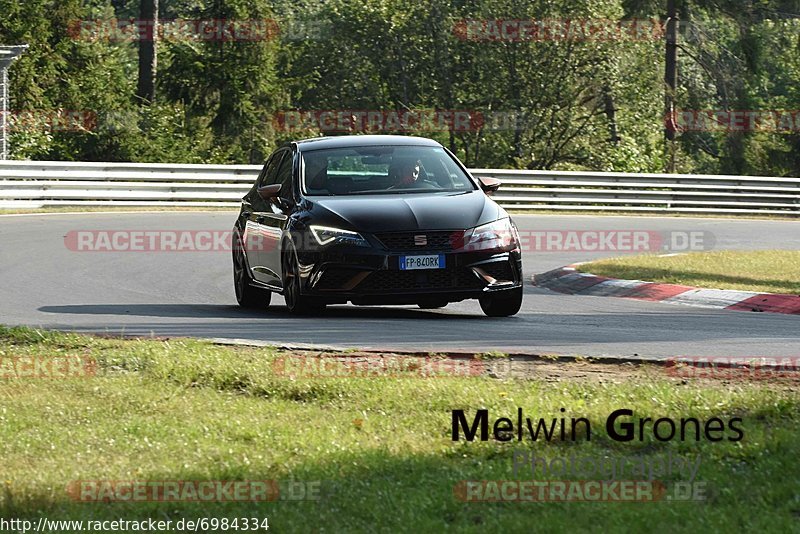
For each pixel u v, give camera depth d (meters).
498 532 16.64
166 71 179.25
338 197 41.50
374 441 22.30
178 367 28.86
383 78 198.62
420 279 38.88
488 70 184.88
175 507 18.47
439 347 33.12
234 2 177.88
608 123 186.88
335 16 196.50
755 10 184.38
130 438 22.66
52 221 85.19
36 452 21.81
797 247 79.56
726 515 17.16
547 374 28.77
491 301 41.88
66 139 164.25
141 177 102.19
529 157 184.88
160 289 52.66
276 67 193.25
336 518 17.61
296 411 25.00
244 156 181.25
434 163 43.62
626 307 47.56
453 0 194.38
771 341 35.66
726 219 109.44
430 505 18.00
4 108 124.00
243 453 21.38
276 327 37.66
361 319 40.50
